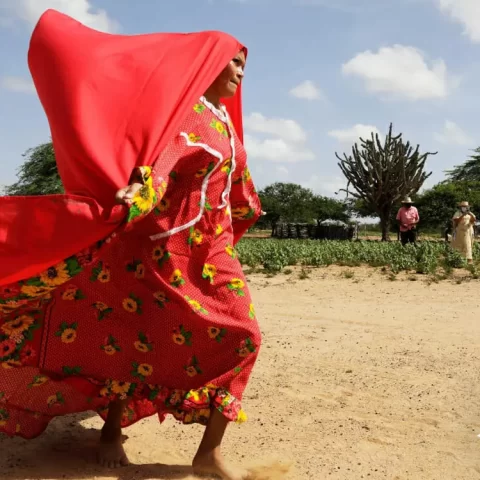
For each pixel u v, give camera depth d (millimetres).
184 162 3420
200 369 3570
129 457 3885
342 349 6570
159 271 3465
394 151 41469
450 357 6184
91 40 3375
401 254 15906
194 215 3453
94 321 3576
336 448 4016
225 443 4109
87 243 3049
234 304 3574
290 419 4547
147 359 3584
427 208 49594
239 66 3729
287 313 8805
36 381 3590
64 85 3217
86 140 3096
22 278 3109
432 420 4492
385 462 3811
